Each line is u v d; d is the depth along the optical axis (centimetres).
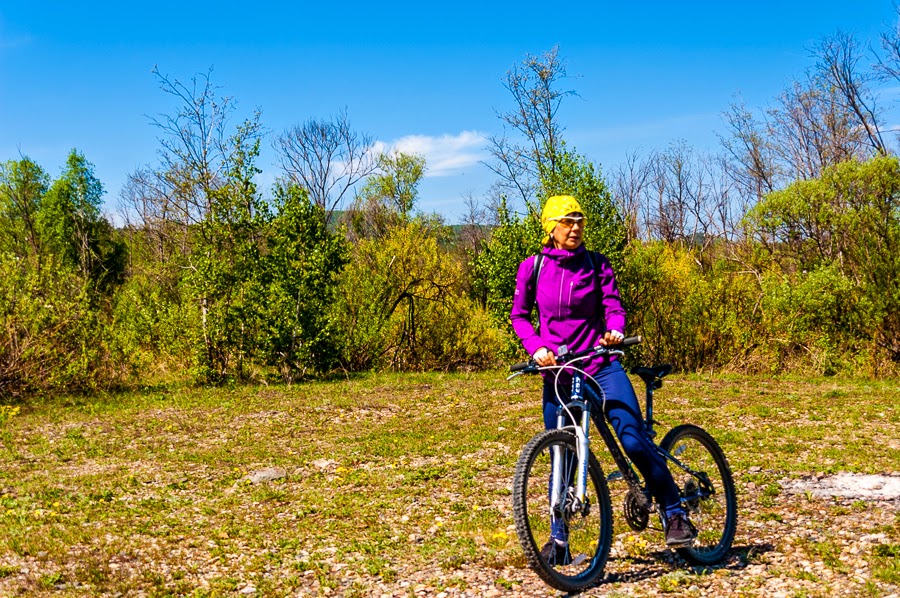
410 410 1333
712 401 1267
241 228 1814
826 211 1819
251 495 763
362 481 798
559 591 445
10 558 552
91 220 4606
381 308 2238
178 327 1870
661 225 4253
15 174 4541
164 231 3341
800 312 1756
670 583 439
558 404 456
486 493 721
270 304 1786
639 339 432
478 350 2245
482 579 474
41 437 1148
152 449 1046
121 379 1705
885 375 1628
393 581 484
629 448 438
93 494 780
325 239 1856
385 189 4578
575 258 452
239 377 1802
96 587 487
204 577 510
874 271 1653
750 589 432
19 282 1625
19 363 1566
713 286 1944
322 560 535
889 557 475
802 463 764
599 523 452
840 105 3472
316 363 1834
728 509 497
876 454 803
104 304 2305
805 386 1477
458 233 4584
